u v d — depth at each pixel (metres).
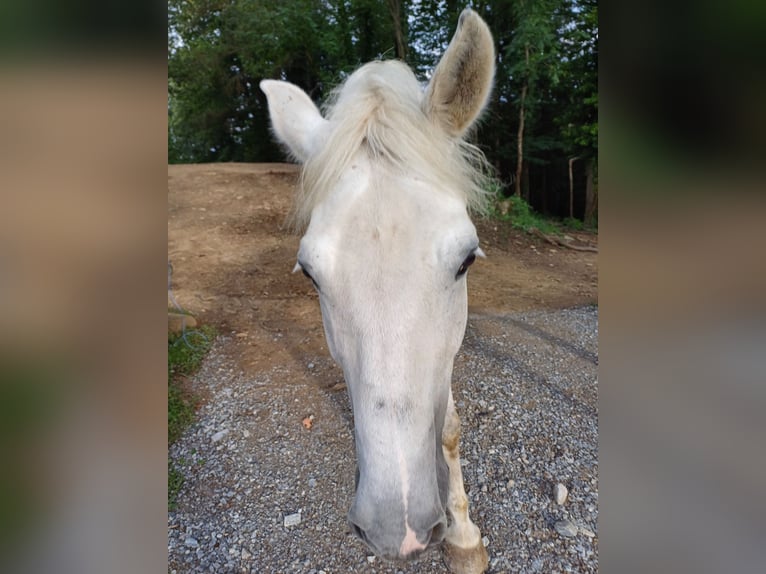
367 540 1.10
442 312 1.18
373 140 1.27
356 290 1.15
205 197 8.61
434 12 11.05
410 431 1.10
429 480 1.12
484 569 1.82
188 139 18.14
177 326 4.23
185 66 14.87
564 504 2.14
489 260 6.87
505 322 4.37
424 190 1.20
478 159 1.52
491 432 2.65
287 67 13.82
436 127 1.37
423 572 1.87
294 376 3.43
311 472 2.44
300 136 1.65
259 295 5.18
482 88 1.35
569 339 3.94
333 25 11.70
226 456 2.59
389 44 11.67
